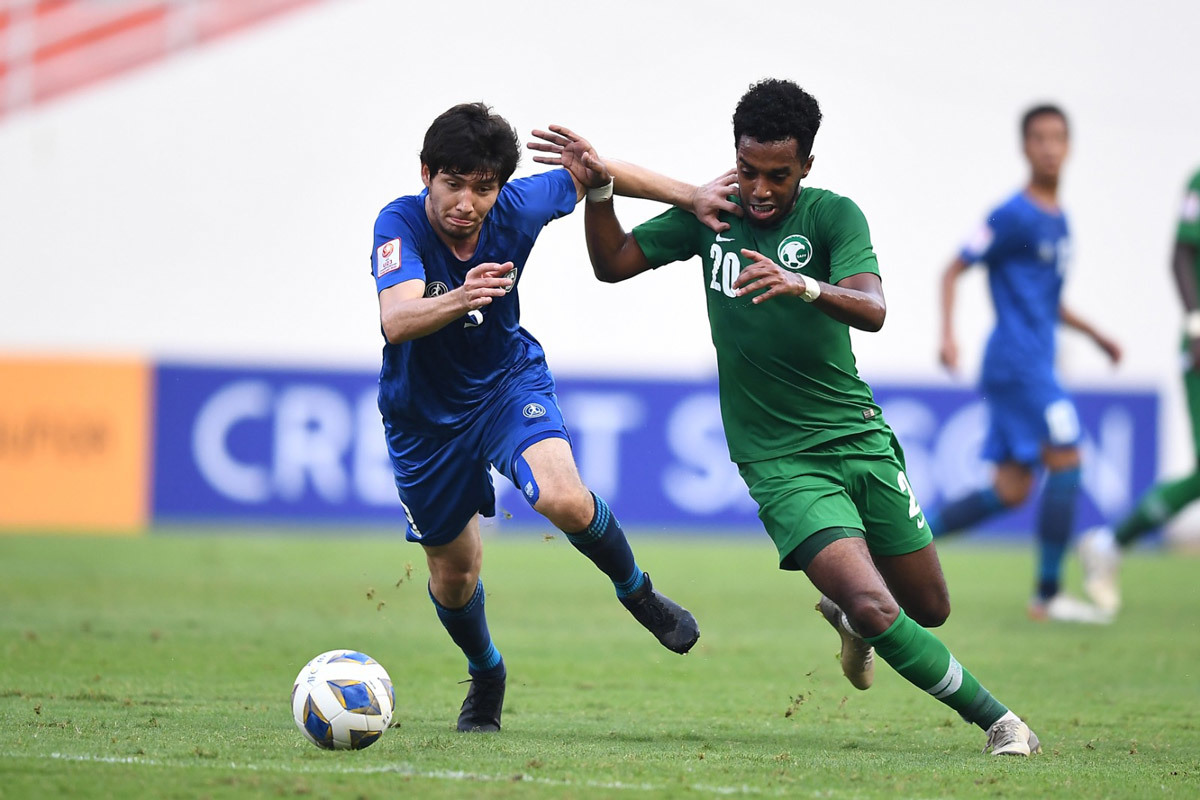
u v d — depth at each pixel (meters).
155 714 19.66
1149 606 39.75
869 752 18.19
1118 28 64.00
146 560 45.03
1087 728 20.97
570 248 63.00
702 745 18.45
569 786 14.80
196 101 66.81
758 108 17.62
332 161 66.75
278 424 55.38
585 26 66.12
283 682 23.53
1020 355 35.97
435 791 14.37
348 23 66.94
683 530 55.81
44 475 55.16
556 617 34.78
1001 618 36.25
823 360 18.55
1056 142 35.34
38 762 15.45
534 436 18.02
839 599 17.58
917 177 64.56
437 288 18.08
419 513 18.69
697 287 63.22
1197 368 35.69
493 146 17.03
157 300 66.38
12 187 66.31
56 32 68.06
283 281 66.44
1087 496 56.03
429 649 28.56
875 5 65.00
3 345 66.00
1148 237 63.41
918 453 54.75
